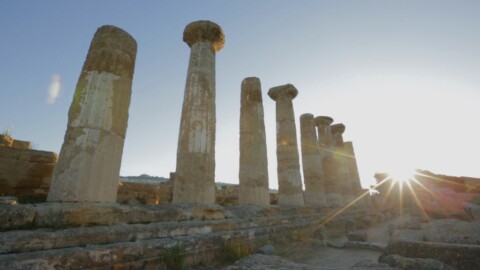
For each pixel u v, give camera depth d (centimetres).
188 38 883
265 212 896
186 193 688
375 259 683
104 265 387
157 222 525
